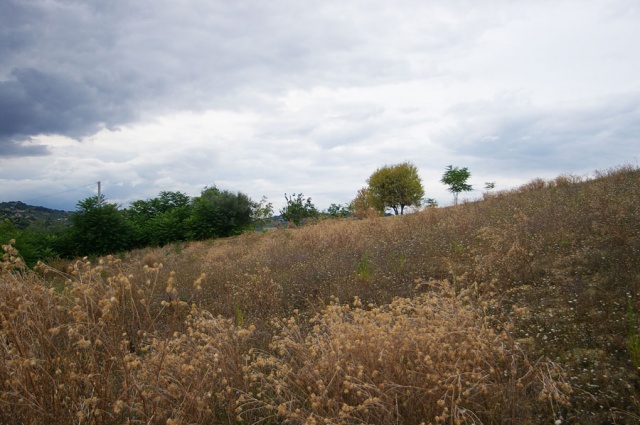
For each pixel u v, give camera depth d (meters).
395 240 9.12
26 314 3.05
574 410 3.13
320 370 3.32
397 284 6.27
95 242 23.14
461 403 2.99
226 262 10.71
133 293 5.30
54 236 23.67
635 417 2.88
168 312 5.28
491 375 3.18
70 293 3.48
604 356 3.66
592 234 6.76
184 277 8.70
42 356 3.04
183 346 3.93
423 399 3.03
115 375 3.55
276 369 3.81
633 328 3.54
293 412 3.03
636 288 4.49
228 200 27.56
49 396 2.89
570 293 4.86
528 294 5.18
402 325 3.57
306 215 29.03
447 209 12.93
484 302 4.51
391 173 28.47
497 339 3.39
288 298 6.60
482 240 7.53
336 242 10.22
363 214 16.97
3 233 18.70
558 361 3.67
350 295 6.08
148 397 3.08
